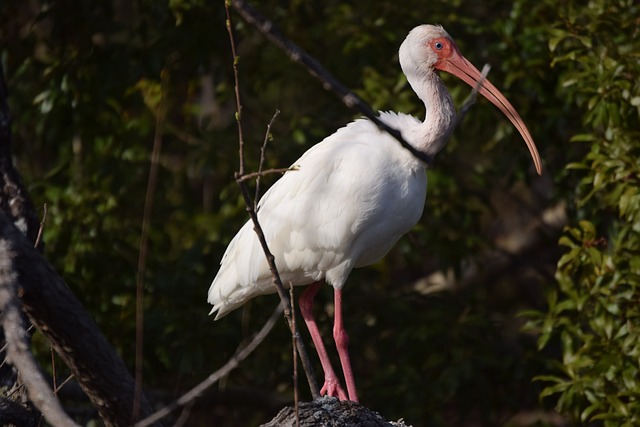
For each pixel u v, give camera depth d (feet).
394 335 44.45
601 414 32.45
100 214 42.93
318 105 48.21
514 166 45.34
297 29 46.50
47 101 42.70
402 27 43.88
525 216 59.16
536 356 43.01
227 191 43.80
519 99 42.52
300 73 45.96
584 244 34.58
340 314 31.55
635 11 38.09
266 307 41.86
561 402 34.40
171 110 48.42
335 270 31.42
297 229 31.09
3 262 18.08
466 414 43.96
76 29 43.37
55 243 41.98
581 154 42.01
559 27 38.68
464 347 43.29
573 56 36.58
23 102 44.75
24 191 26.09
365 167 30.50
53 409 15.58
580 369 36.22
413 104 42.14
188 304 41.86
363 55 43.06
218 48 43.42
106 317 41.98
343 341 31.17
